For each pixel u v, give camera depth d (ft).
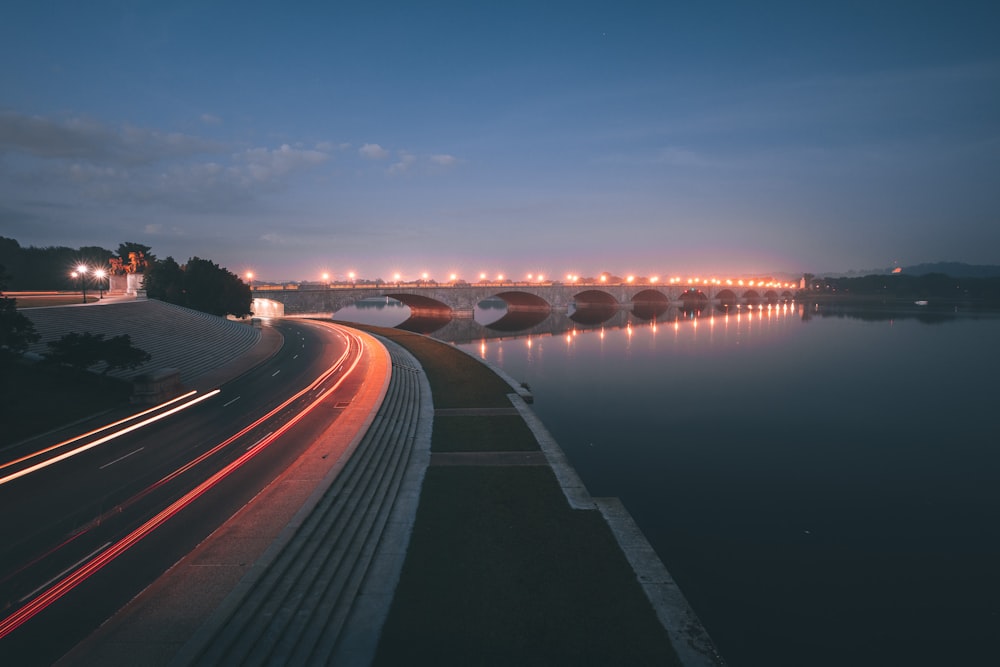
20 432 117.50
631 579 70.85
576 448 157.99
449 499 94.84
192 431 123.44
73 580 63.10
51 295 295.48
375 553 75.82
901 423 191.11
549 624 61.52
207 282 316.81
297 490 89.04
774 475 138.82
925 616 81.10
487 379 214.07
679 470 141.49
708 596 84.94
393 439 124.06
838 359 331.36
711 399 224.74
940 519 114.73
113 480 93.71
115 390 155.12
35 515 80.02
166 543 71.67
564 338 442.91
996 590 88.38
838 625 78.43
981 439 171.63
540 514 89.30
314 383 179.52
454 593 66.85
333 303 488.02
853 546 102.32
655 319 651.25
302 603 60.59
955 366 307.78
